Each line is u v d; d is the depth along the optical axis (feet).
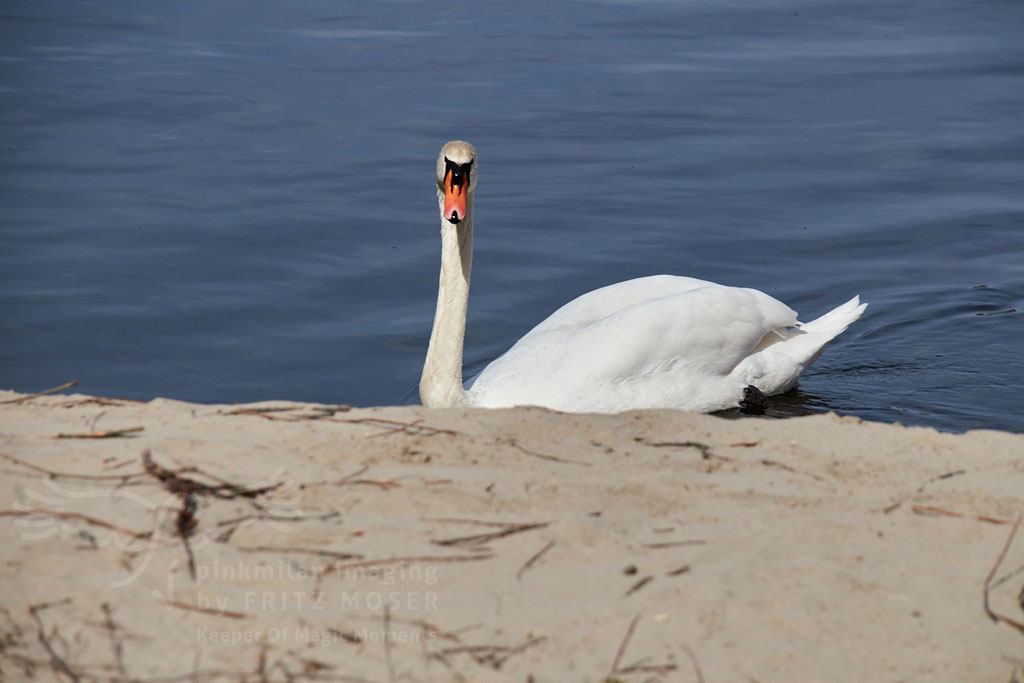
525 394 35.63
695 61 86.99
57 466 21.59
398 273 47.55
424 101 74.02
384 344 41.27
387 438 23.67
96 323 41.60
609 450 23.56
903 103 75.51
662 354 36.17
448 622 17.01
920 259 50.26
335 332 42.09
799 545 19.38
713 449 23.85
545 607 17.43
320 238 50.90
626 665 16.08
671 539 19.47
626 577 18.24
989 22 103.30
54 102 72.18
